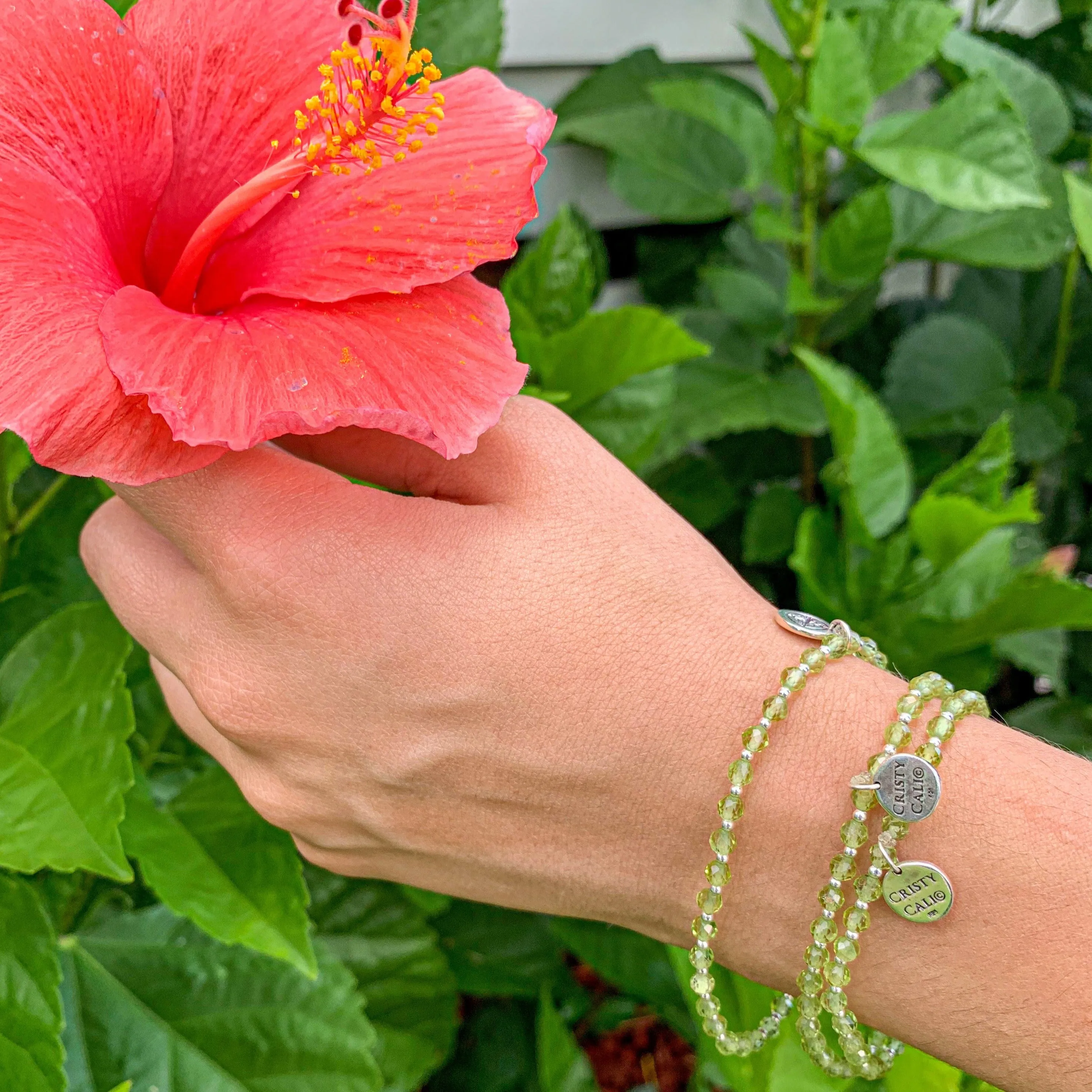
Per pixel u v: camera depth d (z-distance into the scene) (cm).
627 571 22
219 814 29
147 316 20
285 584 21
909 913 21
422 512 22
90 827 25
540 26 50
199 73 23
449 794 23
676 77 53
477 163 23
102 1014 31
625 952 40
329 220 23
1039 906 21
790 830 22
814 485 55
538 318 35
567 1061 38
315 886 37
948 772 22
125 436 19
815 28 42
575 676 22
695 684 22
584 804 22
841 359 58
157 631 23
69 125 22
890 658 38
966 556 38
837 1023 22
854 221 42
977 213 47
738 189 52
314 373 20
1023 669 55
